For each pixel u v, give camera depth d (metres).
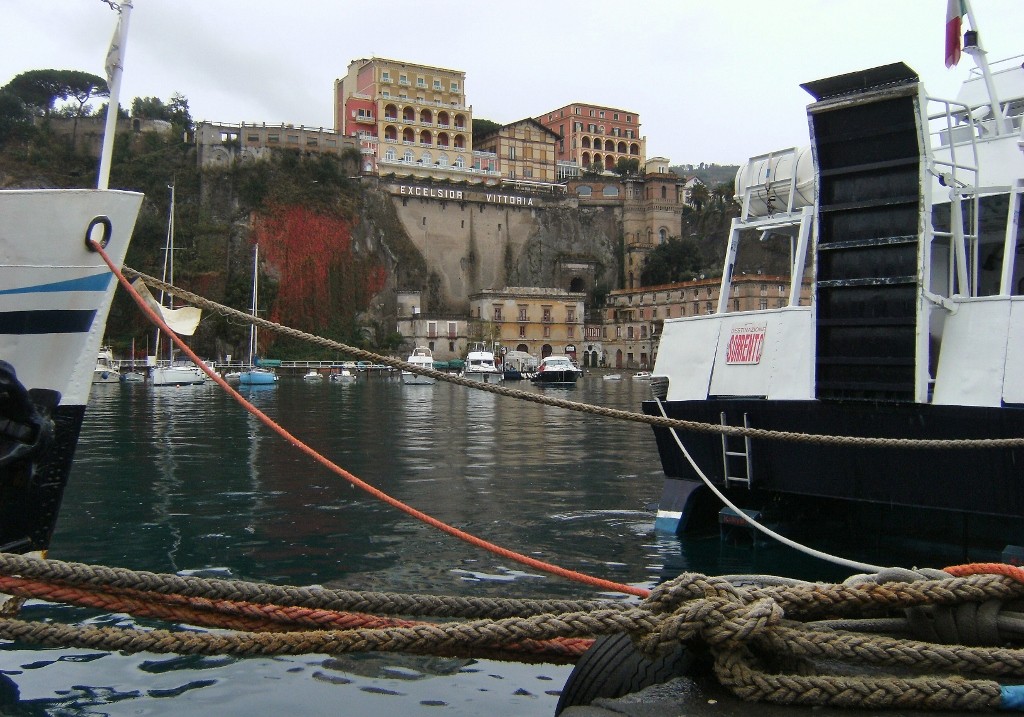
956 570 4.00
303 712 5.06
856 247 8.37
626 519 11.14
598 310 119.62
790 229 10.96
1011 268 8.62
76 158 100.88
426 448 20.27
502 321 109.62
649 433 24.70
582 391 60.09
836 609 3.73
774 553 9.13
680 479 10.18
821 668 3.65
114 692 5.38
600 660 3.79
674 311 102.88
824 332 8.66
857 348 8.42
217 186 104.56
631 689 3.62
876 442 7.33
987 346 7.89
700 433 9.80
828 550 9.18
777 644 3.42
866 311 8.36
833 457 8.63
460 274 118.25
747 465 9.29
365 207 111.94
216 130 106.44
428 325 105.88
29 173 96.44
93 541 9.52
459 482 14.56
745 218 10.76
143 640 3.73
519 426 27.27
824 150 8.58
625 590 5.52
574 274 124.12
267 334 95.44
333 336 104.69
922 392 7.97
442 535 9.98
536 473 15.83
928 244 8.04
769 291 56.44
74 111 111.69
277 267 103.56
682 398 10.09
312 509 11.59
